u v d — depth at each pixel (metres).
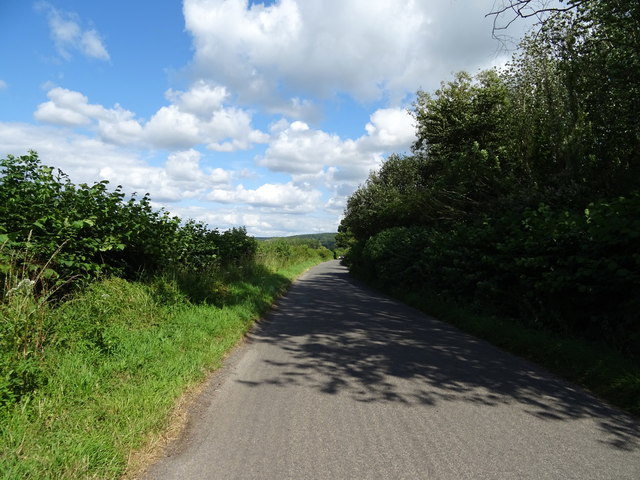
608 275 6.38
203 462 3.29
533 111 12.86
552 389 5.09
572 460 3.38
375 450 3.51
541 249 7.83
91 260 7.52
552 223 7.92
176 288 8.49
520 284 8.45
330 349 7.02
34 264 6.04
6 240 5.52
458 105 21.72
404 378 5.45
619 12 10.14
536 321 7.78
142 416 3.79
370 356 6.57
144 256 9.13
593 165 10.50
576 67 11.37
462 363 6.19
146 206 9.31
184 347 6.09
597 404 4.63
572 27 11.48
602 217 6.78
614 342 6.21
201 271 12.46
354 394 4.85
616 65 10.59
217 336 7.12
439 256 11.98
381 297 15.18
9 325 4.43
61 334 4.91
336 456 3.40
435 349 7.05
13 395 3.59
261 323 9.45
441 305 10.78
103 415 3.73
